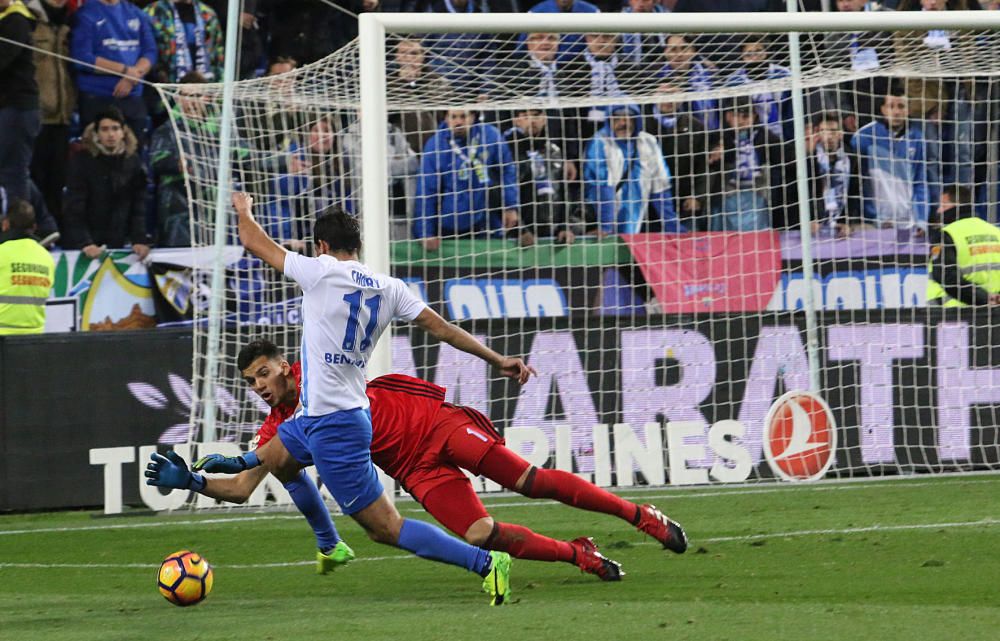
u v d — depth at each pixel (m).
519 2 48.31
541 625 16.31
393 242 41.47
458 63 40.84
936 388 35.47
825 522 26.64
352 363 18.16
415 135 42.44
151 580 22.36
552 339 34.62
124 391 32.81
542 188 42.38
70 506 32.50
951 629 15.59
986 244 38.34
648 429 32.56
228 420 33.47
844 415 35.03
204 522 29.84
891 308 35.50
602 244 40.34
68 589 21.55
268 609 18.50
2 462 32.16
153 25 44.38
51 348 32.56
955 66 38.25
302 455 19.41
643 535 26.03
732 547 23.84
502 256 40.88
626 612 17.19
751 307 40.47
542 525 27.92
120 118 41.94
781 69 39.44
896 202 42.69
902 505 28.83
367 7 46.78
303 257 18.12
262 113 39.94
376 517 18.44
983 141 43.97
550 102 40.22
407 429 19.00
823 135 42.25
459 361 34.41
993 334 35.78
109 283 40.72
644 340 34.84
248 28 45.38
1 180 41.28
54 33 42.81
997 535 24.22
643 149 42.41
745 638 15.21
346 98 37.81
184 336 33.25
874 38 38.25
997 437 35.66
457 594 19.64
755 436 34.50
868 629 15.66
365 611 18.00
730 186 42.94
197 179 37.47
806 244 36.72
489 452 19.28
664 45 41.81
